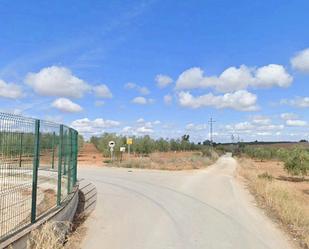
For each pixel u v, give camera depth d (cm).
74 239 970
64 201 1162
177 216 1327
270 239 1030
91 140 7494
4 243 654
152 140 7256
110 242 967
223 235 1063
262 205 1622
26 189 884
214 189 2175
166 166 4119
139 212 1386
